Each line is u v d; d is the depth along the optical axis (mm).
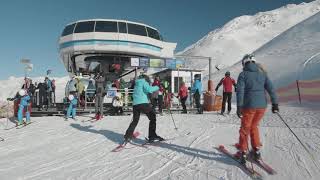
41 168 6883
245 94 6098
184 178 5719
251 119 6113
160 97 15523
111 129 11375
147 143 8500
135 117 8477
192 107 19125
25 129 12570
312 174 5570
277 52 72250
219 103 18406
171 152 7531
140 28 19984
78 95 18547
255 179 5488
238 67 66125
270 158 6531
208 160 6688
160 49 20969
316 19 93062
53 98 22250
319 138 7688
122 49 19391
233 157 6641
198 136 9062
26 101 13984
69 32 19703
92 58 20156
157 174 6051
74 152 8211
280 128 9367
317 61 48062
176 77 22141
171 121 12695
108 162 7078
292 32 91375
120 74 20859
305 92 21969
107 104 19953
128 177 5980
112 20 19516
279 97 21516
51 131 11672
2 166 7184
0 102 21734
